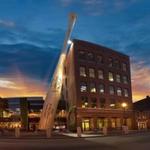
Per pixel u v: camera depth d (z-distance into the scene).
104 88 74.81
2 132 54.00
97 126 71.12
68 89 75.56
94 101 71.50
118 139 35.28
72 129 66.81
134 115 82.69
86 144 28.67
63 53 55.12
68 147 26.14
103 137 39.69
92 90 71.44
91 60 72.62
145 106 95.62
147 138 37.09
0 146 28.56
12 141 35.19
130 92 83.44
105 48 77.00
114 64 79.31
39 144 30.28
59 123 78.06
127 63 84.12
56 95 56.69
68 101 75.69
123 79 81.88
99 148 23.98
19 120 82.88
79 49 70.25
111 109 75.69
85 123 68.56
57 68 55.78
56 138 37.91
